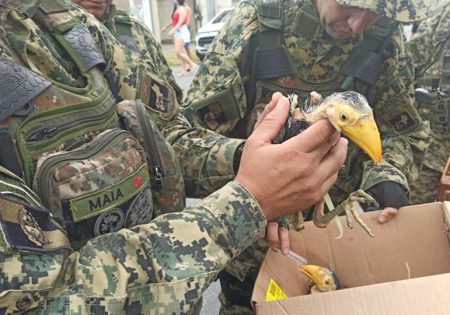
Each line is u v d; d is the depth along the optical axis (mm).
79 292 550
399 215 1178
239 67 1363
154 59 1591
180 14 8273
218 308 2113
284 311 802
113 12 1462
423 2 1275
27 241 523
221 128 1379
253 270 1361
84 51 755
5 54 642
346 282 1177
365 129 650
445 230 1135
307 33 1329
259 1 1380
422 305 770
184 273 600
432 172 2154
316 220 846
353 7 1205
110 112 752
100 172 654
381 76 1412
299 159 680
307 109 765
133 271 584
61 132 654
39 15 735
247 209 671
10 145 591
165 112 996
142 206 726
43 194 608
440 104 2088
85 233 644
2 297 491
